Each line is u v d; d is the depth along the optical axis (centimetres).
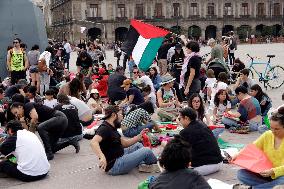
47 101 1085
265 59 3375
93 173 790
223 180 721
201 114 912
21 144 747
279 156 605
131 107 1006
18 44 1653
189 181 465
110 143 758
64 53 2748
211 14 8469
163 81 1180
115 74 1373
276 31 9019
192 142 721
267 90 1742
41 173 760
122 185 726
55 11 9581
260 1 8731
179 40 2077
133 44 1448
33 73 1554
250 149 637
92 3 7850
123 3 8012
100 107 1304
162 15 8219
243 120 1066
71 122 927
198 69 1164
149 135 921
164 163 477
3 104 1246
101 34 7988
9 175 756
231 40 2503
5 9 2075
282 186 521
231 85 1616
